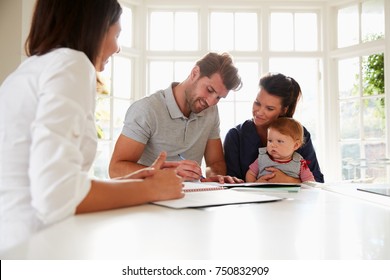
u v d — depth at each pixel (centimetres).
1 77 229
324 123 324
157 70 333
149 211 67
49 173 57
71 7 76
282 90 171
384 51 288
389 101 285
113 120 312
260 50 329
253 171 174
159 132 160
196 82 156
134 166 148
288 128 167
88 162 78
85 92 67
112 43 90
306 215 64
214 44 333
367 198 86
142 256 39
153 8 331
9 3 228
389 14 284
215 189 101
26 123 66
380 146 299
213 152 181
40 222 64
